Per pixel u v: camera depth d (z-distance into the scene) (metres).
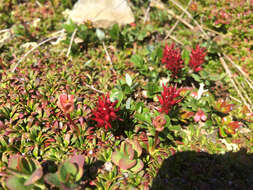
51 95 0.20
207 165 0.17
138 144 0.16
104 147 0.17
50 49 0.26
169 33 0.28
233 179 0.16
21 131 0.17
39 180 0.14
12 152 0.16
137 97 0.21
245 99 0.23
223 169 0.17
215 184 0.16
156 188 0.15
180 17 0.29
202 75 0.22
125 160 0.15
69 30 0.25
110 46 0.26
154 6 0.30
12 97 0.19
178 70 0.22
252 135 0.20
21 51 0.25
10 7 0.30
